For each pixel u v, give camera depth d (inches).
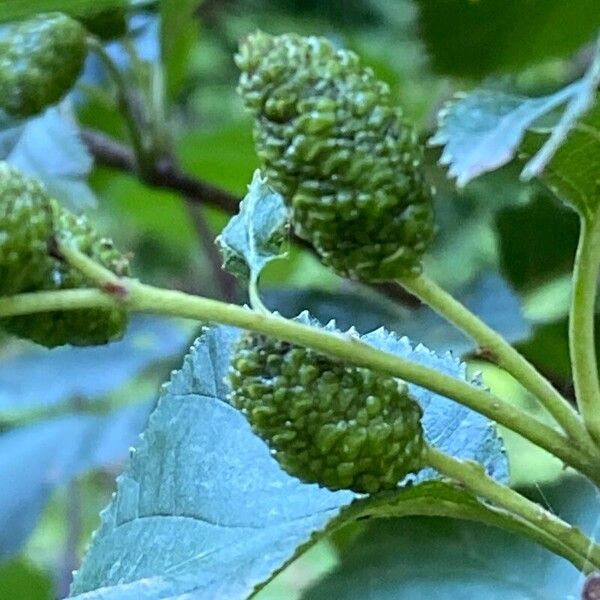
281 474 4.6
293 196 3.9
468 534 5.2
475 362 7.4
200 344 4.9
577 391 4.0
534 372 4.0
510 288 7.2
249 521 4.5
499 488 4.1
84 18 7.6
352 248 3.9
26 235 3.8
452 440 4.8
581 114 3.6
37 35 7.2
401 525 5.2
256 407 3.9
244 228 4.4
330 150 3.9
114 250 3.9
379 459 3.9
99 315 4.1
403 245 3.9
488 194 7.9
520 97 4.0
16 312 3.8
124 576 4.6
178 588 4.1
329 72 3.9
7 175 3.8
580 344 4.0
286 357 3.9
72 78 7.3
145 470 4.8
